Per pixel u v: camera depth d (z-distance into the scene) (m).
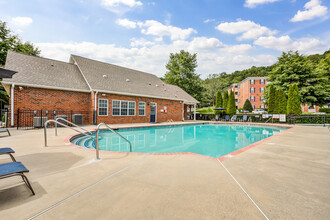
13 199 2.05
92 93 12.88
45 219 1.66
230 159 3.91
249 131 12.75
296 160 3.85
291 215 1.74
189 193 2.22
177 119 20.36
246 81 47.28
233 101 21.61
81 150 4.74
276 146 5.50
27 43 26.28
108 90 13.45
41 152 4.50
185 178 2.74
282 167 3.34
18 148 4.98
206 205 1.93
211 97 49.22
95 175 2.87
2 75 3.85
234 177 2.79
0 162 3.62
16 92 10.39
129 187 2.40
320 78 21.88
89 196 2.14
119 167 3.30
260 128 14.57
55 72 13.07
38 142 5.89
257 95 45.84
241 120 19.98
